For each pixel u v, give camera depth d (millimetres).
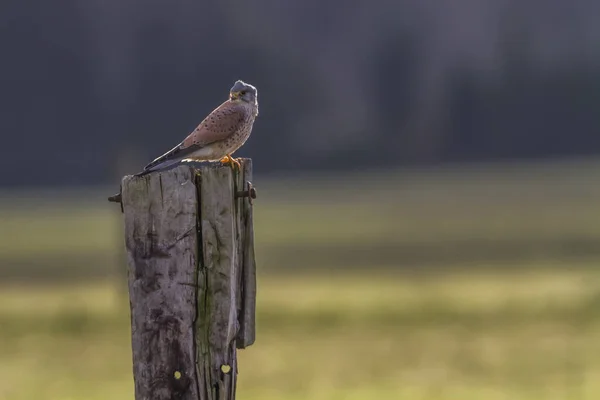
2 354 21500
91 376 18578
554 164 107562
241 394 16812
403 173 106688
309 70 137375
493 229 53625
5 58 128750
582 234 49688
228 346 6512
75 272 40406
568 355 20062
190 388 6477
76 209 77562
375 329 24375
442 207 69188
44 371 19094
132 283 6457
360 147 124125
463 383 17641
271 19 142375
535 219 58250
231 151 10102
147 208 6418
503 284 32969
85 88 128250
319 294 30766
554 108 130250
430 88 136375
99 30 133500
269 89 132625
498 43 140125
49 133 121562
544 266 38719
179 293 6441
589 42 141125
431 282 34406
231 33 136875
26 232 59375
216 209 6430
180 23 136125
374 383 17672
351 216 65188
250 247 7141
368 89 137750
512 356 20328
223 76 133250
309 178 105188
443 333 23547
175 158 9680
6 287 35750
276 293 31375
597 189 77812
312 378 18016
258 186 96250
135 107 127312
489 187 84562
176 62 132750
